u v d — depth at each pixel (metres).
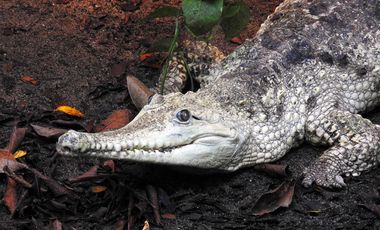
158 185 5.21
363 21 6.10
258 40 5.92
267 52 5.75
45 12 7.19
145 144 4.82
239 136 5.20
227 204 5.13
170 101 5.18
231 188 5.28
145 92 5.91
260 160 5.45
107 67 6.57
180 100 5.19
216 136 5.07
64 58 6.62
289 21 6.10
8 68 6.43
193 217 4.98
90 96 6.21
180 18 7.22
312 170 5.36
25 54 6.62
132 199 5.00
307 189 5.26
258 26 7.19
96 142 4.65
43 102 6.10
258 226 4.92
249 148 5.34
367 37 6.03
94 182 5.21
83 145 4.58
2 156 5.27
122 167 5.37
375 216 5.04
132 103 6.18
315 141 5.68
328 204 5.15
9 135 5.69
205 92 5.33
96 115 6.01
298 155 5.68
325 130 5.58
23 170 5.23
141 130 4.88
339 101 5.79
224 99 5.27
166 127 4.92
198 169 5.19
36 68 6.47
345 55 5.87
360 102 5.94
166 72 5.95
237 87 5.39
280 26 6.06
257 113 5.36
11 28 6.93
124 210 4.98
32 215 4.91
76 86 6.31
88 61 6.62
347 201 5.18
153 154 4.88
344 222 4.99
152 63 6.66
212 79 6.08
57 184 5.08
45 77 6.38
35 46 6.73
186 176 5.34
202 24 5.19
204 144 5.04
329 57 5.81
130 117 5.94
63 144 4.55
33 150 5.53
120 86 6.32
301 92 5.64
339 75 5.82
